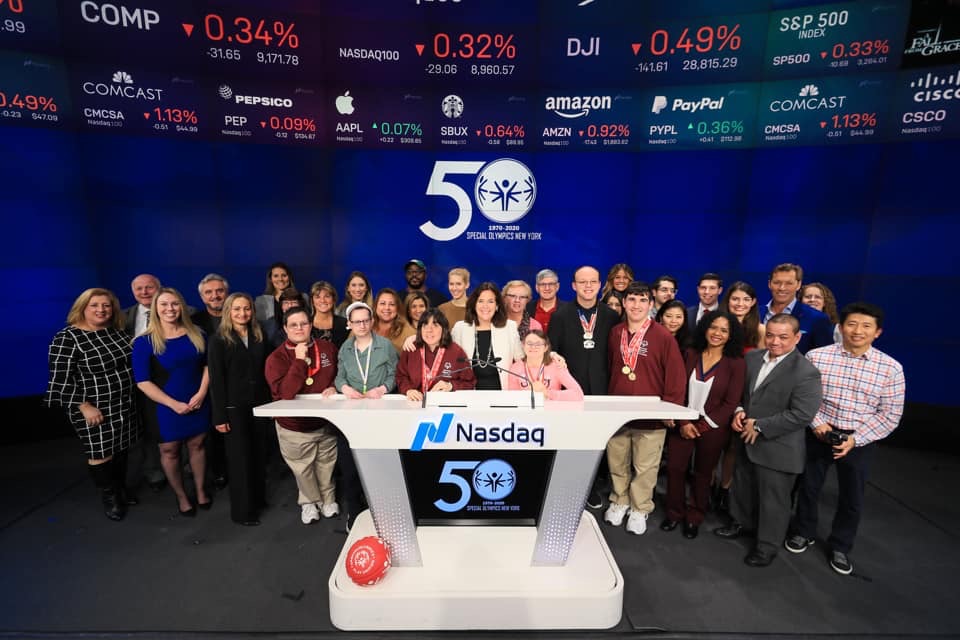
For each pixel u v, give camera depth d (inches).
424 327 111.3
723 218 201.0
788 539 116.7
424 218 213.8
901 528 126.4
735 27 186.1
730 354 111.7
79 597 98.0
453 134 207.0
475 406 86.8
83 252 182.4
